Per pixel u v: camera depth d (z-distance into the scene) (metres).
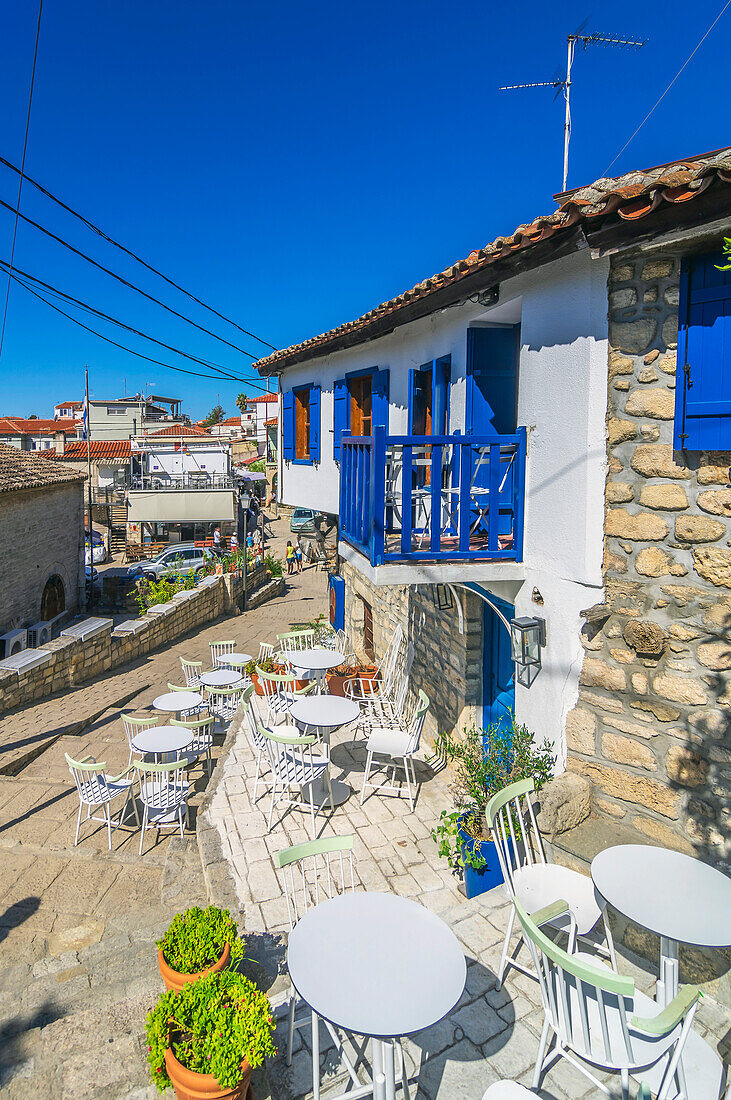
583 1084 2.97
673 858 3.34
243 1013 2.77
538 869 3.73
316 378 10.70
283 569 26.89
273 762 5.82
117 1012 3.48
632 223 3.46
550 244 3.96
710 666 3.61
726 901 2.99
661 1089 2.47
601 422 4.02
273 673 9.12
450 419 6.19
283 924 4.39
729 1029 3.21
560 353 4.30
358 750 7.26
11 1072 3.10
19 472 16.17
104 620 13.16
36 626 15.88
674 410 3.68
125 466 37.31
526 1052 3.16
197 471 29.53
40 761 8.34
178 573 21.52
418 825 5.65
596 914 3.36
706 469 3.57
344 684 8.42
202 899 5.19
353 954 2.80
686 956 3.49
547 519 4.52
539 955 2.87
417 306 5.82
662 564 3.79
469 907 4.26
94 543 30.11
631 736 3.99
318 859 5.14
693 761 3.70
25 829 6.66
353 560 5.39
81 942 4.91
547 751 4.52
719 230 3.24
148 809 6.76
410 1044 3.21
